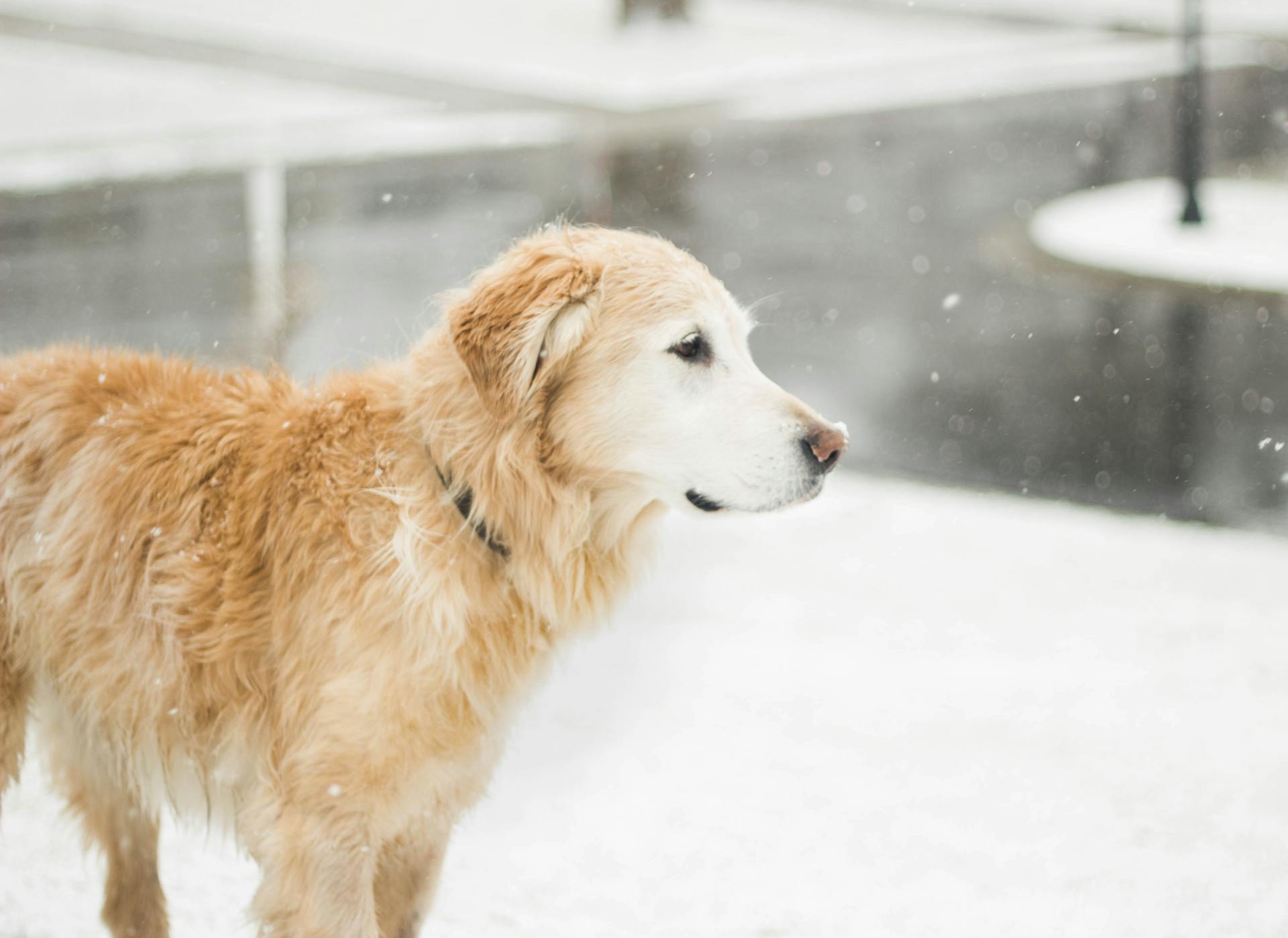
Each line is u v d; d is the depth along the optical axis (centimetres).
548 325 309
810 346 1297
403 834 323
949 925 406
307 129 1895
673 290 323
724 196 1797
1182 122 1766
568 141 1902
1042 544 842
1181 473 1007
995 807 496
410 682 294
